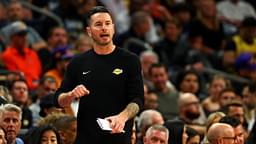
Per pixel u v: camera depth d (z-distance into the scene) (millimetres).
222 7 40656
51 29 34000
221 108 28406
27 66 31812
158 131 22031
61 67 30719
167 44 36125
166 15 38781
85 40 33156
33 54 32156
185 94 28594
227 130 22250
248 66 35719
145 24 36000
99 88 18281
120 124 17641
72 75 18500
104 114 18250
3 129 21094
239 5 41094
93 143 18250
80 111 18391
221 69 36750
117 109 18266
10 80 27766
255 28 36969
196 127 26688
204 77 35156
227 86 33031
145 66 33000
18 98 26953
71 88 18469
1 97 22969
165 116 30375
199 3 38844
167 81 31844
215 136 22281
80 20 36844
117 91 18297
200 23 38344
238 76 35906
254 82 34531
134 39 35188
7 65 31641
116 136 18250
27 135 22031
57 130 21734
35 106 27281
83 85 18312
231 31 39969
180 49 35875
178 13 38719
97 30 18281
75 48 33469
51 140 21047
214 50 38344
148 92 30359
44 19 35719
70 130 22328
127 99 18344
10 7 34531
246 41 37000
